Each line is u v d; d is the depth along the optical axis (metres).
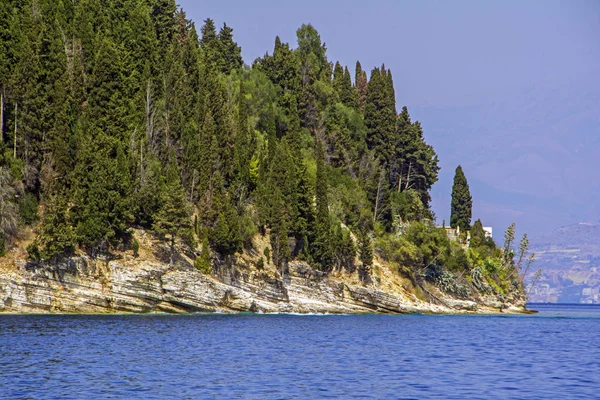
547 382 87.56
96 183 166.75
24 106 172.88
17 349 100.44
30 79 172.88
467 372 94.38
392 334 146.38
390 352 113.88
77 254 162.88
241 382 81.62
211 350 107.06
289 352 108.31
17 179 166.38
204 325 145.50
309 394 76.38
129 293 166.75
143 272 168.88
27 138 171.75
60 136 172.38
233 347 111.56
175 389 76.75
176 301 173.25
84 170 169.38
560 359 110.81
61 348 102.88
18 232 161.12
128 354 99.44
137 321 147.88
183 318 161.50
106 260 166.88
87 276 163.25
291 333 137.75
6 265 156.62
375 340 132.00
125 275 166.50
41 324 134.25
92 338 115.56
